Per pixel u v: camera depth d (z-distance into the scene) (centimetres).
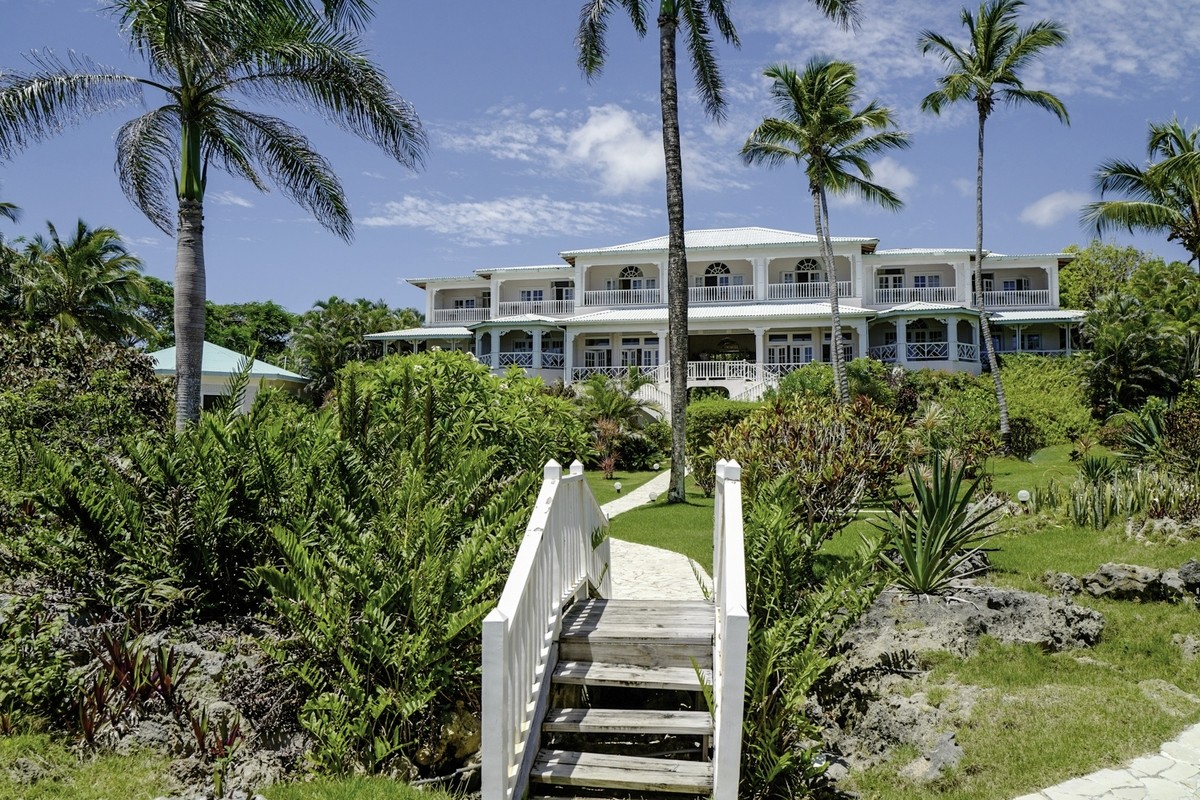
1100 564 857
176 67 1194
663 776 428
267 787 407
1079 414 2845
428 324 4741
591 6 1945
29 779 387
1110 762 495
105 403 936
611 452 2830
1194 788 459
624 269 4450
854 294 3969
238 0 1109
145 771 411
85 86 1184
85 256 3478
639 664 519
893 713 572
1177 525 974
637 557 1262
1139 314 3028
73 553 541
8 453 699
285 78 1279
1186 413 1439
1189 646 660
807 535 608
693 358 4175
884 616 712
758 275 4116
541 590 482
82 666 487
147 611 543
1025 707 563
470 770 457
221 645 510
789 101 2792
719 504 596
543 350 4400
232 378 660
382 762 443
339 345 5034
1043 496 1273
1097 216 2777
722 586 486
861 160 2798
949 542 767
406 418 625
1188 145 2625
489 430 923
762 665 463
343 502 573
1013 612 700
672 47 1875
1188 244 2681
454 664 471
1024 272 4241
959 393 3059
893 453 917
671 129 1861
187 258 1226
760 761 441
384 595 462
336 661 476
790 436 925
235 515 575
